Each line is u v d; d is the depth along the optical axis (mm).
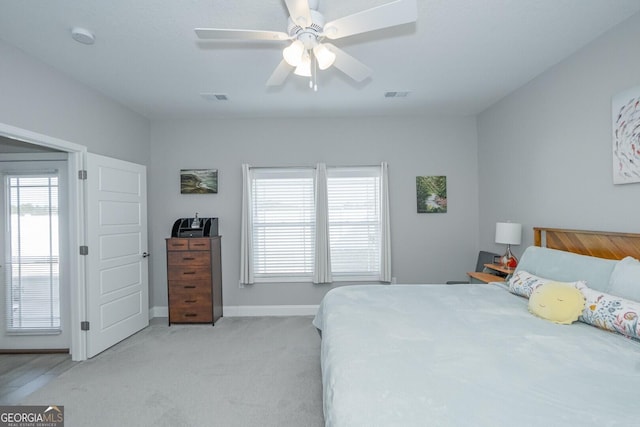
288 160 4141
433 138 4148
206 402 2162
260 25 2119
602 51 2260
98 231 3029
